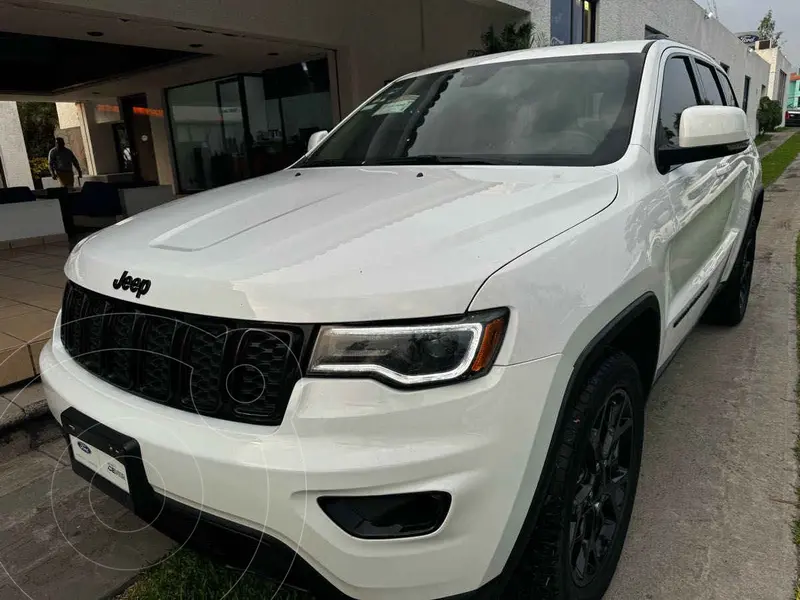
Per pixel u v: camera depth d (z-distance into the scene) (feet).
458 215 5.87
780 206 34.06
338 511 4.69
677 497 8.71
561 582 5.83
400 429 4.65
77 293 6.70
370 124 10.24
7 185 49.62
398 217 5.94
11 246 25.59
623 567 7.42
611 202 6.76
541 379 5.07
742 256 13.89
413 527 4.73
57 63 41.83
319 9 29.22
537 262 5.32
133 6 22.79
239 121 39.70
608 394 6.17
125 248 6.33
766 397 11.62
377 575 4.75
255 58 34.09
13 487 9.25
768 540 7.77
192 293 5.24
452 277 4.87
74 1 21.27
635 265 6.60
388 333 4.70
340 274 4.91
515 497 4.96
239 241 5.79
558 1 35.60
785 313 16.47
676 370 13.06
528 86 9.23
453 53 36.86
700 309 10.40
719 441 10.14
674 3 53.01
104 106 51.16
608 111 8.38
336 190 7.25
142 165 50.06
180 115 43.75
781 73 129.59
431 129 9.28
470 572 4.89
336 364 4.71
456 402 4.68
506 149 8.34
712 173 10.24
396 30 33.37
